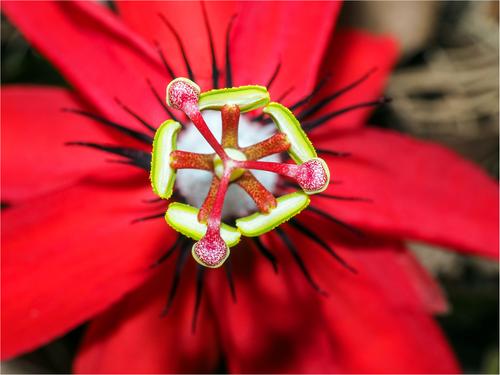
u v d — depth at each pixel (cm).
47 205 12
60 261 12
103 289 12
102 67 12
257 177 12
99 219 12
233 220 12
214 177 10
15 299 11
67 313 12
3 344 11
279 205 10
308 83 12
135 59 12
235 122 10
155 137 10
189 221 10
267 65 12
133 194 12
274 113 11
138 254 12
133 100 12
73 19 12
